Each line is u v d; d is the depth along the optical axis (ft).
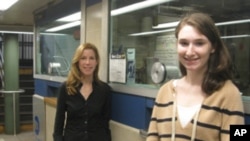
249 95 4.76
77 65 7.02
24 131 21.89
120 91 7.75
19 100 22.24
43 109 13.17
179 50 3.66
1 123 21.83
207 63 3.67
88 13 9.63
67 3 11.41
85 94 6.97
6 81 20.83
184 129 3.56
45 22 13.94
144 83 7.13
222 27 5.28
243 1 5.00
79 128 6.86
